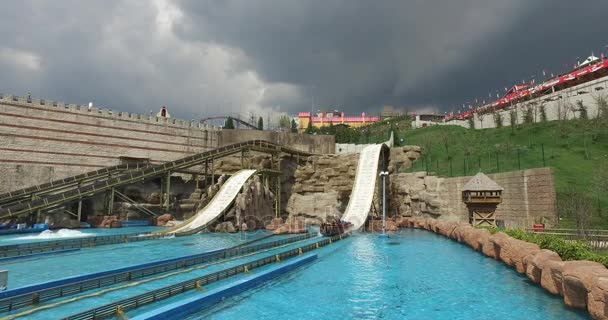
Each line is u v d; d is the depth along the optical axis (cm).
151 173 5828
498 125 8644
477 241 3145
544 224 3681
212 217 4847
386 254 3127
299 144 8519
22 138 5900
